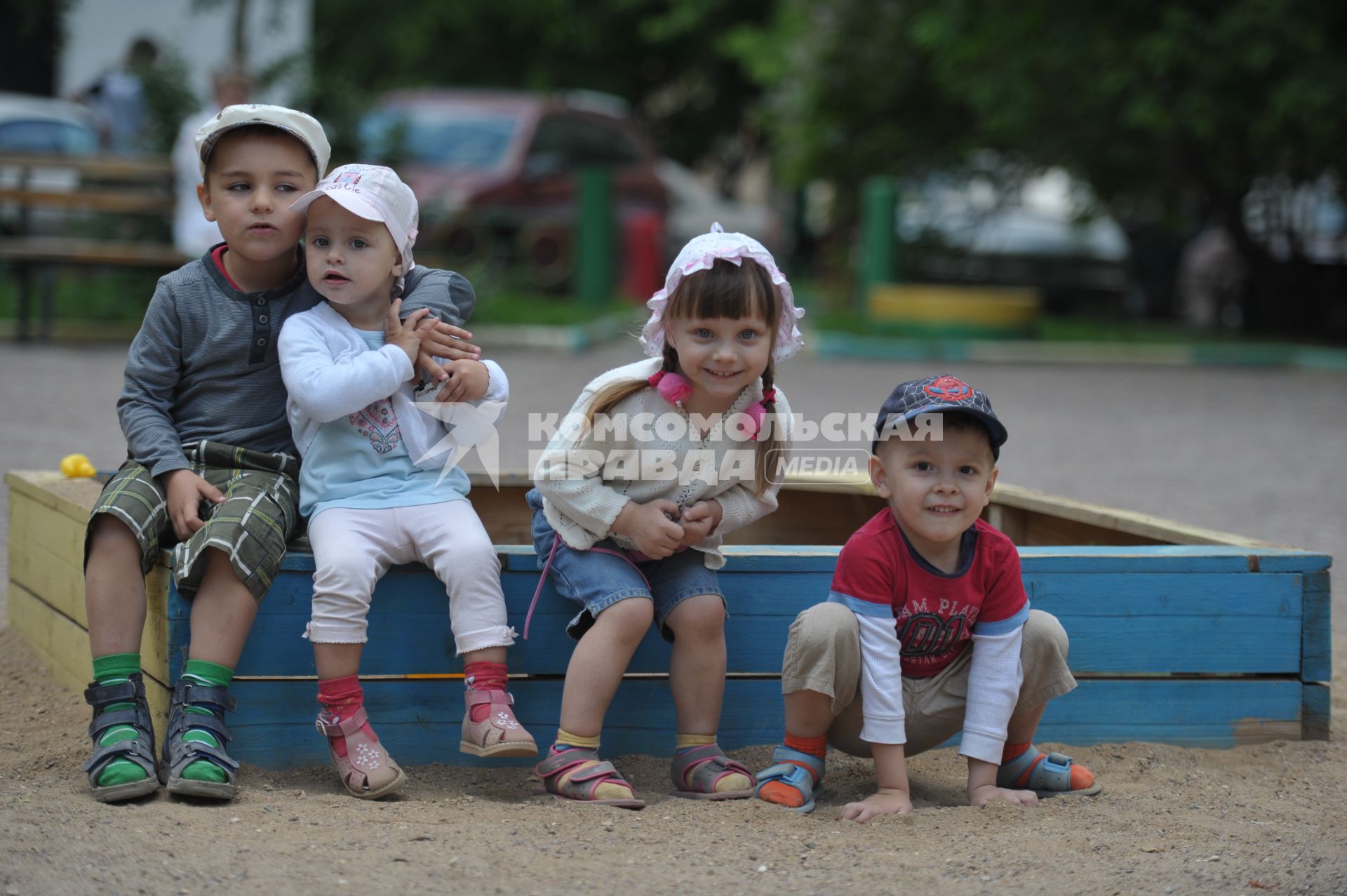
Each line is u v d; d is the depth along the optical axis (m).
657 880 2.69
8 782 3.20
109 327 12.55
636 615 3.21
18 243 11.57
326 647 3.16
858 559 3.20
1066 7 15.10
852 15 17.39
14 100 13.75
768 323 3.20
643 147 17.12
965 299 15.00
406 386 3.43
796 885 2.68
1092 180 16.97
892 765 3.19
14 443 7.50
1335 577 5.85
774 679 3.54
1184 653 3.64
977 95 15.90
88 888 2.54
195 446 3.40
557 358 12.46
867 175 18.42
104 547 3.19
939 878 2.73
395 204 3.37
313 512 3.30
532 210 15.21
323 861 2.71
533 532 3.45
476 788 3.29
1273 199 16.89
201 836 2.81
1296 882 2.73
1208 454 9.08
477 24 25.20
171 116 12.62
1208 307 18.92
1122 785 3.36
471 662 3.23
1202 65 14.28
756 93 27.45
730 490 3.38
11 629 4.61
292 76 12.98
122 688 3.14
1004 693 3.22
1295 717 3.71
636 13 26.05
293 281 3.51
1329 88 13.85
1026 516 4.77
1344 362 14.48
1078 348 14.80
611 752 3.50
